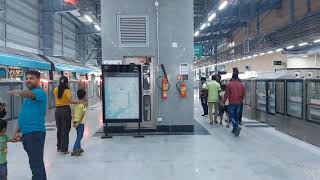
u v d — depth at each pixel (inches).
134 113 338.0
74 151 258.4
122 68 335.3
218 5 532.1
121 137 335.3
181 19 363.9
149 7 362.9
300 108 319.3
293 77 358.6
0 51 446.0
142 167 223.0
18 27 639.1
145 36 363.3
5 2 574.9
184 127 364.5
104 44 364.5
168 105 363.3
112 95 336.2
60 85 268.2
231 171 211.3
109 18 363.6
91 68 1048.8
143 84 360.8
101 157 252.2
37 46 750.5
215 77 425.7
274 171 210.8
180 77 362.3
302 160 238.1
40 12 767.1
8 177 203.2
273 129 382.3
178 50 363.9
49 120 473.1
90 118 518.9
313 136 291.6
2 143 163.6
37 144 168.6
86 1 762.2
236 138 324.8
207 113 520.4
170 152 265.9
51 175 206.5
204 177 199.5
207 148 279.1
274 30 656.4
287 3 725.3
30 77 169.9
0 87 327.0
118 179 197.5
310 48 702.5
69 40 989.2
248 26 997.8
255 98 474.3
